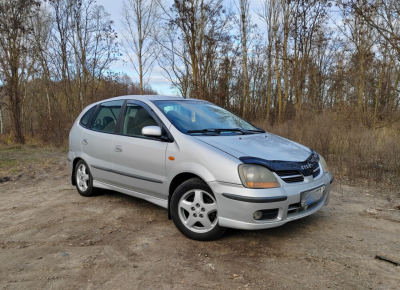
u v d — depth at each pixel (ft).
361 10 37.42
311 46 65.16
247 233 11.76
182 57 65.98
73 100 61.98
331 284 8.34
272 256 9.96
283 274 8.86
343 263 9.50
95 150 15.49
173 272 8.98
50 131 54.29
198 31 61.98
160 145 12.26
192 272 8.98
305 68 61.98
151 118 13.24
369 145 26.13
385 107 42.45
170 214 12.00
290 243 10.92
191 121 13.10
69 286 8.34
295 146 12.70
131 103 14.67
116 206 15.20
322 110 48.93
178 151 11.58
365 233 11.80
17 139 54.60
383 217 13.56
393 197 16.65
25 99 81.35
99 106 16.67
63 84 61.98
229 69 72.69
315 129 34.42
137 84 92.32
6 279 8.73
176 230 12.14
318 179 11.47
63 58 60.34
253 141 12.12
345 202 15.83
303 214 10.77
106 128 15.33
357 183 19.74
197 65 62.85
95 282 8.52
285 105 68.13
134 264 9.47
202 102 15.60
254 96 100.12
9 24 53.93
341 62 64.69
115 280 8.60
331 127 35.40
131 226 12.60
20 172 25.00
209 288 8.16
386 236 11.53
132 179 13.48
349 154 25.70
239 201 9.86
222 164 10.33
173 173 11.65
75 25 59.67
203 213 10.87
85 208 14.96
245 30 75.20
